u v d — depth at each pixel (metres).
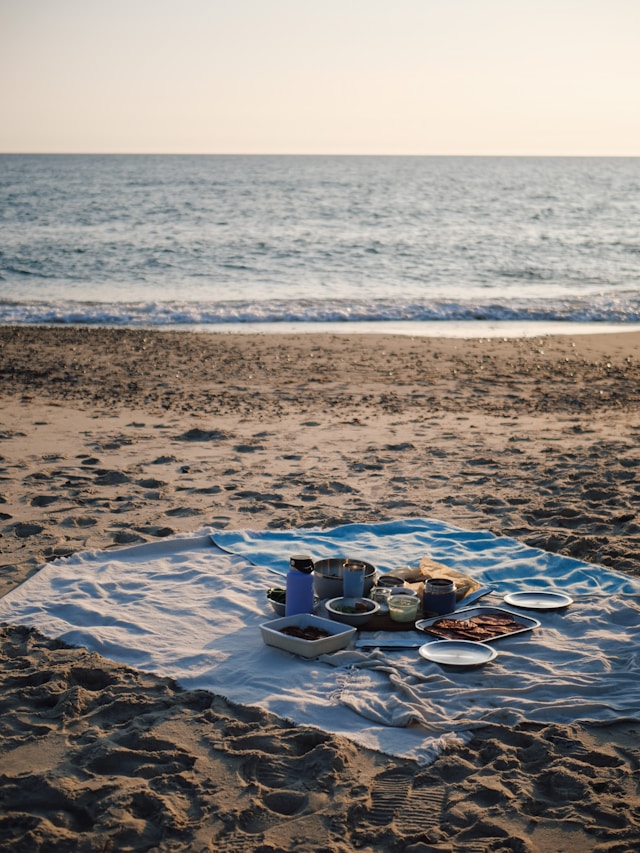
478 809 3.05
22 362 13.89
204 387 12.16
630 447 8.90
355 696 3.80
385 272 29.75
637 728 3.63
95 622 4.62
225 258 32.41
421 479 7.67
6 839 2.84
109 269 29.20
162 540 5.82
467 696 3.82
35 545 5.84
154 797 3.06
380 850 2.85
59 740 3.45
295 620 4.49
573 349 16.44
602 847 2.85
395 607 4.53
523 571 5.43
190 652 4.25
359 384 12.64
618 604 4.85
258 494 7.11
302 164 182.50
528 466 8.10
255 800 3.07
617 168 177.12
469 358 15.21
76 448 8.52
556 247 38.19
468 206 63.16
